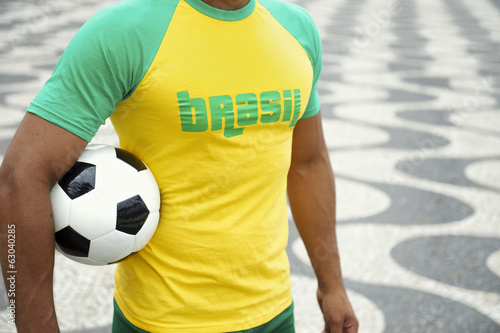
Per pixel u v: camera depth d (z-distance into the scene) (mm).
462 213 3775
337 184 4152
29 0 13375
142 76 1076
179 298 1183
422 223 3629
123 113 1137
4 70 6891
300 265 3096
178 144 1127
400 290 2918
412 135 5266
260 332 1254
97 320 2557
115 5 1095
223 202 1171
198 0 1110
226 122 1126
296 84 1213
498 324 2672
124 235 1132
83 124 1056
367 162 4586
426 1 15750
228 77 1125
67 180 1123
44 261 1062
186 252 1175
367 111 5941
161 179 1169
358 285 2949
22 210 1027
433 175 4379
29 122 1047
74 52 1049
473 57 8641
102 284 2859
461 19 12484
